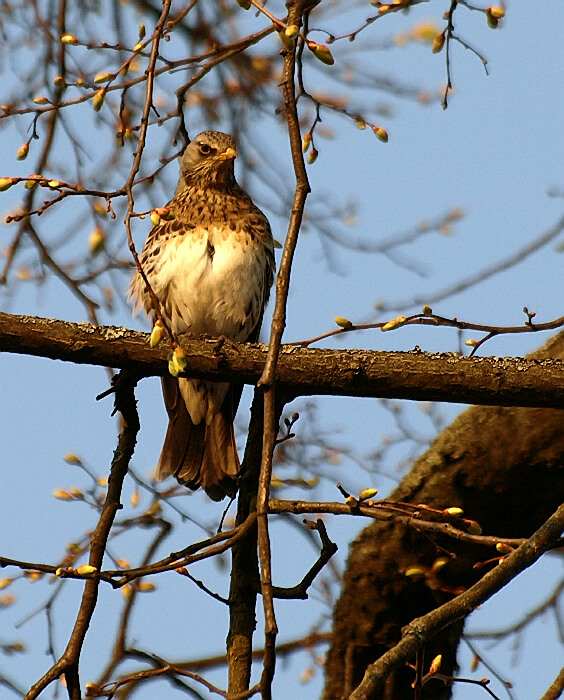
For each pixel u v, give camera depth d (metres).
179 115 11.37
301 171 7.76
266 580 6.47
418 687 7.42
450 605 7.13
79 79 11.13
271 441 6.96
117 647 10.73
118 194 7.57
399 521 7.98
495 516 10.15
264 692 6.44
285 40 7.77
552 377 8.85
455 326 9.01
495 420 9.95
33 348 8.78
